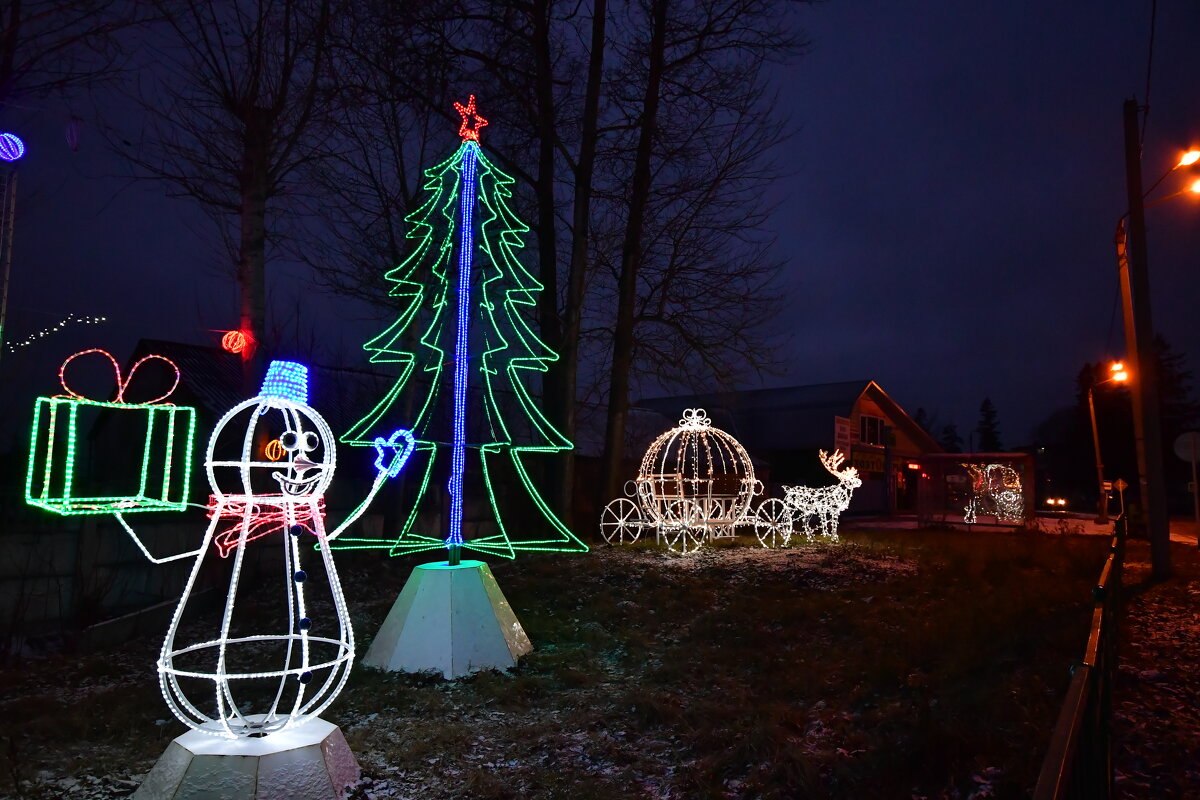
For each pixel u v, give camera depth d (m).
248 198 11.30
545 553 14.05
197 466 14.23
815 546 15.05
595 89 16.69
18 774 4.79
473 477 18.53
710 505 15.28
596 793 4.54
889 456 36.44
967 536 18.77
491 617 7.43
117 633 10.05
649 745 5.35
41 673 8.60
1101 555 13.11
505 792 4.59
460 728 5.71
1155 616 8.27
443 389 16.98
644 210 17.69
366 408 20.88
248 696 6.78
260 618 10.47
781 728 5.32
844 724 5.30
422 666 7.10
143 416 19.81
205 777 4.04
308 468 4.45
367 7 14.10
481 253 9.83
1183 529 28.03
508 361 12.39
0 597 10.48
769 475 28.97
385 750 5.29
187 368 20.12
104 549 11.51
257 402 4.30
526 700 6.46
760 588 10.58
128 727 5.97
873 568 11.87
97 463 20.55
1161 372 57.66
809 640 7.89
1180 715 5.05
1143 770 4.26
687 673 6.96
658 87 17.12
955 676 5.93
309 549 13.74
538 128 16.61
